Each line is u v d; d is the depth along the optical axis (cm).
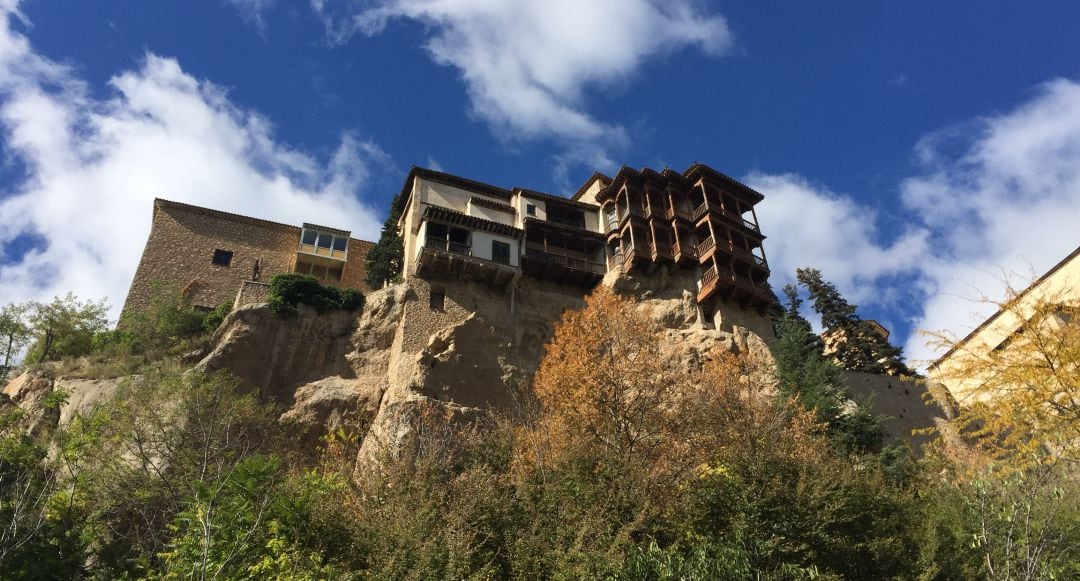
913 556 1627
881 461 2644
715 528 1537
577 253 4331
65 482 1986
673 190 4500
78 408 2777
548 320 3834
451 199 4241
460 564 1384
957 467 2022
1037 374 1408
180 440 2312
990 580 1357
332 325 3462
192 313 3562
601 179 4828
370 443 2806
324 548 1446
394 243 4031
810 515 1520
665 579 1322
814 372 3291
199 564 1258
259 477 1506
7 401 2917
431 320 3506
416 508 1588
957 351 1593
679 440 2177
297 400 3080
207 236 4075
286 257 4225
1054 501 1445
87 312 3684
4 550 1453
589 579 1333
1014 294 1504
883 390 3762
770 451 1691
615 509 1575
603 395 2436
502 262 3844
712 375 2781
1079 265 3644
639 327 2853
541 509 1609
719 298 3981
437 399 3122
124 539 1931
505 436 2261
